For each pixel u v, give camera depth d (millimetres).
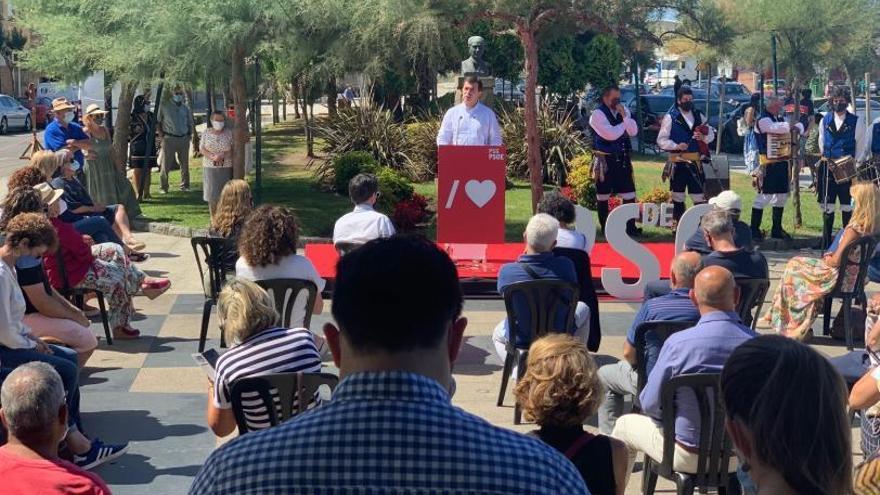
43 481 3898
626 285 10102
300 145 23438
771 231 13656
